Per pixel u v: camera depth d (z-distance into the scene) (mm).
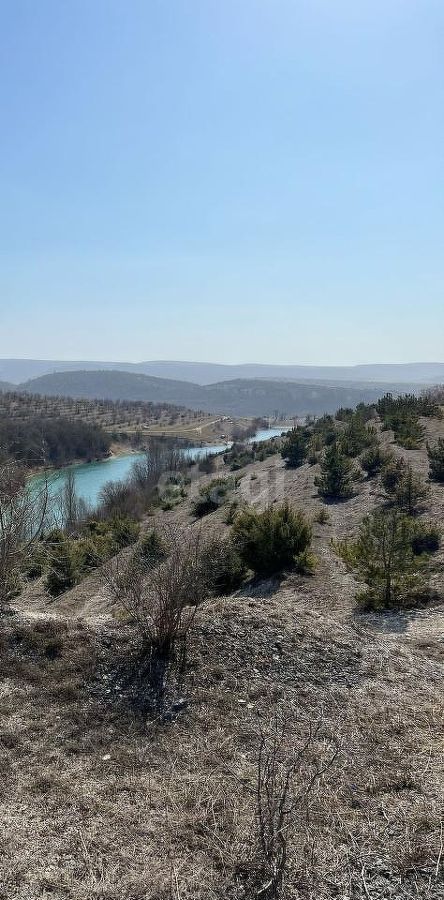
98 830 3273
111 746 4172
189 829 3277
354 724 4449
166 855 3080
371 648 5922
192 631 5797
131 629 5871
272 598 9641
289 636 5867
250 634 5836
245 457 34094
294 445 25266
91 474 51750
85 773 3840
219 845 3127
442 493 13375
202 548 7242
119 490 30062
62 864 3014
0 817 3363
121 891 2834
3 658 5391
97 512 28312
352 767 3852
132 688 4953
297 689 5000
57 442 57438
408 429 20578
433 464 14867
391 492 14508
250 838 3145
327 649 5711
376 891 2852
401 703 4805
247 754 4062
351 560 8797
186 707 4691
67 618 6355
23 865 2990
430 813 3389
